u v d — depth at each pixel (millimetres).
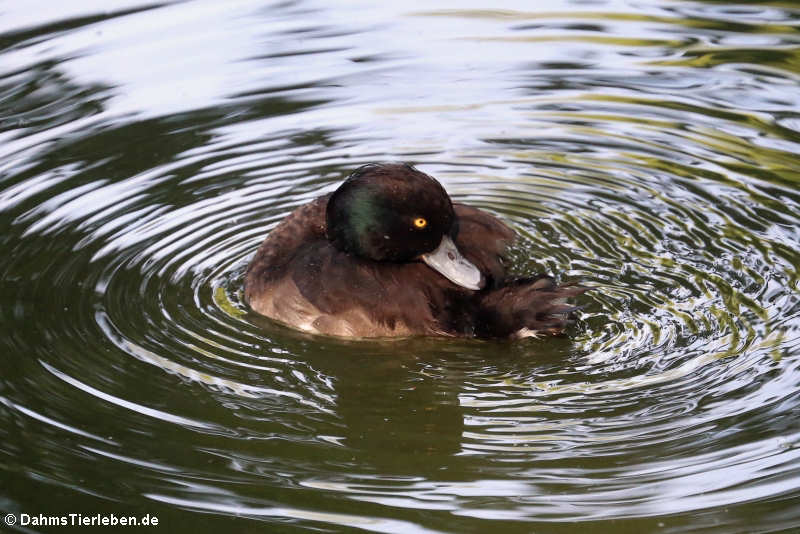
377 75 15406
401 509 7926
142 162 13320
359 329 9930
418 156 13594
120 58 15641
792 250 11031
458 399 9172
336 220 10539
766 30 16219
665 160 13164
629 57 15703
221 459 8484
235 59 15719
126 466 8375
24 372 9555
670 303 10289
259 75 15352
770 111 14086
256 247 11750
